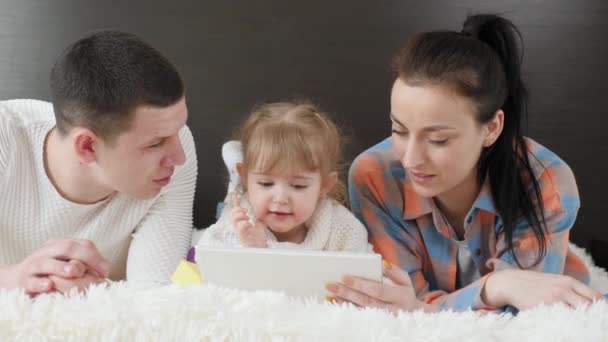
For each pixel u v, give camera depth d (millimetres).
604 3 1511
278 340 724
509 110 1139
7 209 1157
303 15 1562
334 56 1573
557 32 1532
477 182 1183
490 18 1129
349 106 1588
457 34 1084
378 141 1595
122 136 1011
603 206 1596
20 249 1199
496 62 1071
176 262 1225
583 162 1578
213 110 1604
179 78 1038
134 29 1577
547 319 781
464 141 1037
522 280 1003
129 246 1283
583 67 1539
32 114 1178
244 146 1308
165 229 1234
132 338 739
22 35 1587
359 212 1298
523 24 1538
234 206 1245
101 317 731
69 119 1027
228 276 911
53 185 1142
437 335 732
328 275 894
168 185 1224
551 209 1176
